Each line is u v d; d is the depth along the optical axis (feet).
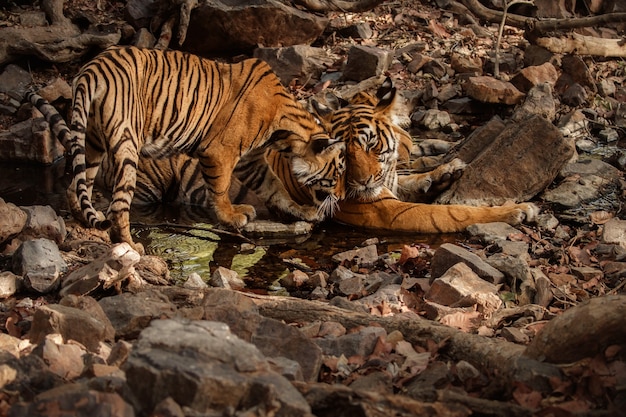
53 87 51.34
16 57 55.36
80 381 18.56
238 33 60.80
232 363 17.40
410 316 27.76
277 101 39.34
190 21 60.54
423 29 68.90
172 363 16.85
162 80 37.01
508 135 44.09
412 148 49.37
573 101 57.67
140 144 36.52
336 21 66.39
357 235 40.45
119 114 34.88
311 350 21.90
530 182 42.80
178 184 43.57
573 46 62.18
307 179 39.65
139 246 35.94
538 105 53.72
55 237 34.04
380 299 30.45
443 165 43.65
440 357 23.31
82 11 60.95
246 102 38.63
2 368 18.48
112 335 23.59
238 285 33.47
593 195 43.57
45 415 15.84
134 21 60.39
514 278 32.50
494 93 55.93
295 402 16.99
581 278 33.63
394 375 21.97
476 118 57.00
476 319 28.22
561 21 60.23
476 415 18.78
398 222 40.55
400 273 34.32
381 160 41.11
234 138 38.65
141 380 16.96
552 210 42.24
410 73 61.72
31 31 56.44
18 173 46.44
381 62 58.95
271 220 41.55
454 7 72.33
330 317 25.95
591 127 54.90
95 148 36.22
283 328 22.57
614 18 58.85
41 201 41.88
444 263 33.37
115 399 16.08
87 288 27.14
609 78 61.93
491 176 42.93
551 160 42.98
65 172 46.75
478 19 72.02
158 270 32.50
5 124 51.60
